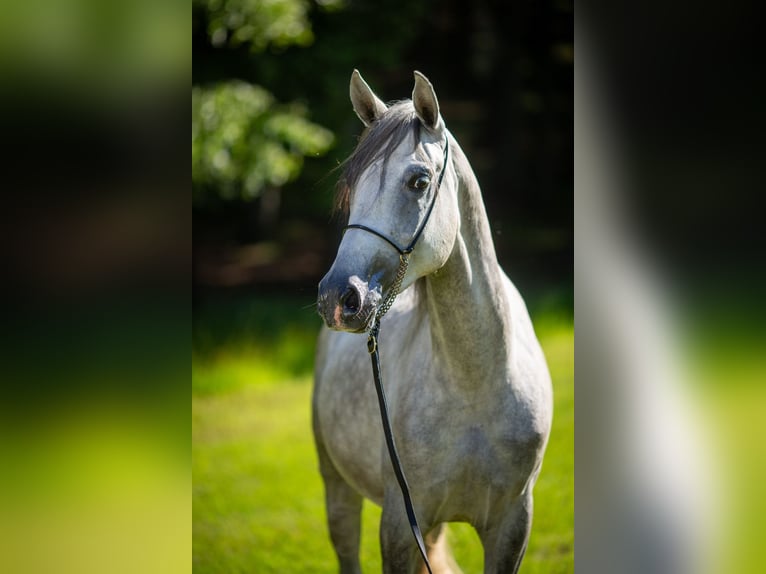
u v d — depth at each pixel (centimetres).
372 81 1955
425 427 438
